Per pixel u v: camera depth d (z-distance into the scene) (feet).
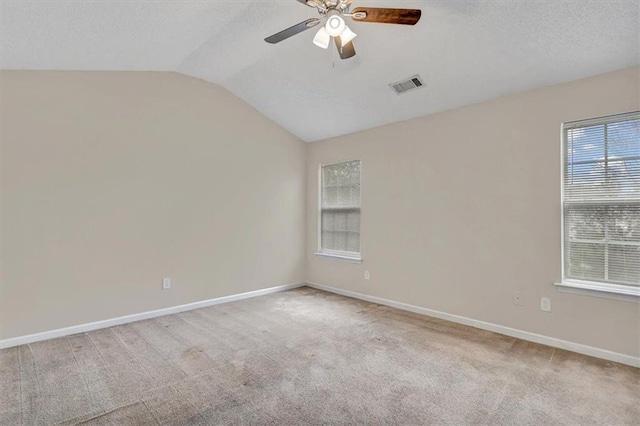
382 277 13.89
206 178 13.74
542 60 8.73
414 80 10.70
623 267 8.65
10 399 7.05
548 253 9.62
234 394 7.23
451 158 11.68
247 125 15.01
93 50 9.49
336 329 11.04
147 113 12.23
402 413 6.55
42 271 10.25
